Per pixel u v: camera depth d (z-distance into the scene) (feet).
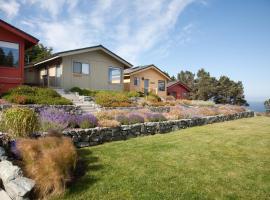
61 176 13.37
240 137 29.89
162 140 27.25
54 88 55.01
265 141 27.63
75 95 48.96
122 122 31.35
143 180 15.24
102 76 63.26
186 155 21.04
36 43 46.98
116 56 63.87
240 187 14.67
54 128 22.72
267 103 101.76
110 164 18.08
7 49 44.01
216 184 15.01
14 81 44.78
